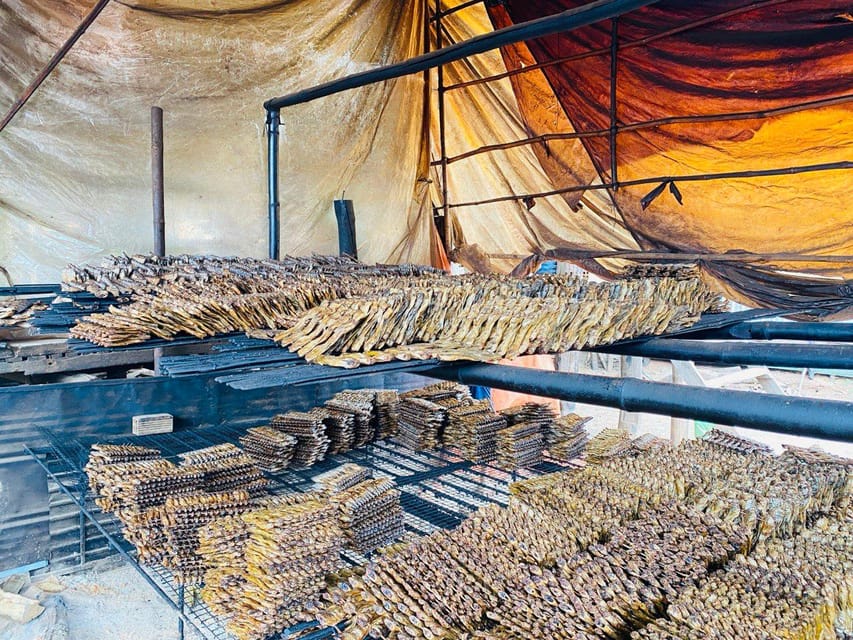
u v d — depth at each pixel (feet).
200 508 11.41
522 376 9.37
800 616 7.52
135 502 11.93
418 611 8.04
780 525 10.24
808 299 21.18
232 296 13.16
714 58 21.34
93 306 12.49
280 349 10.69
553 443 17.80
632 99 23.73
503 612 8.04
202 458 14.11
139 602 14.19
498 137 28.71
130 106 20.99
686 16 21.58
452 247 31.99
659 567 8.61
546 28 12.86
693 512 10.30
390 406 19.29
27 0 18.52
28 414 14.92
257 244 24.38
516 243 29.53
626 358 27.48
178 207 22.36
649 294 14.56
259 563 9.34
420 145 30.17
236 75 23.27
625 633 7.59
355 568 10.11
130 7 20.59
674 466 12.35
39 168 19.49
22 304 14.74
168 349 17.87
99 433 16.33
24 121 19.11
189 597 11.05
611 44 23.65
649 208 24.43
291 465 16.78
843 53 18.86
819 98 19.56
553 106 26.27
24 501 14.56
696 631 7.11
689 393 7.54
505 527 10.05
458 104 29.76
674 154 23.25
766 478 11.64
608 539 10.00
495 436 17.43
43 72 18.38
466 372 10.05
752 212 21.93
